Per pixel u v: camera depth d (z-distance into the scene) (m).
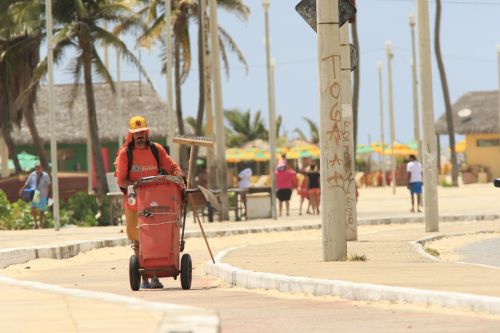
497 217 89.00
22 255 54.81
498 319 26.61
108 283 40.53
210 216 97.06
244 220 100.69
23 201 97.69
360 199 149.62
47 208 98.12
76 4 114.75
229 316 28.61
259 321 27.47
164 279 42.50
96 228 88.44
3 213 95.81
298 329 25.83
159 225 36.12
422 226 81.25
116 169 37.19
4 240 70.44
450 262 42.41
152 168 37.09
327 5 45.56
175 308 24.28
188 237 73.88
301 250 52.66
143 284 37.94
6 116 141.12
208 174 108.12
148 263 36.12
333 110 45.72
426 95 67.50
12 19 122.00
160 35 141.25
